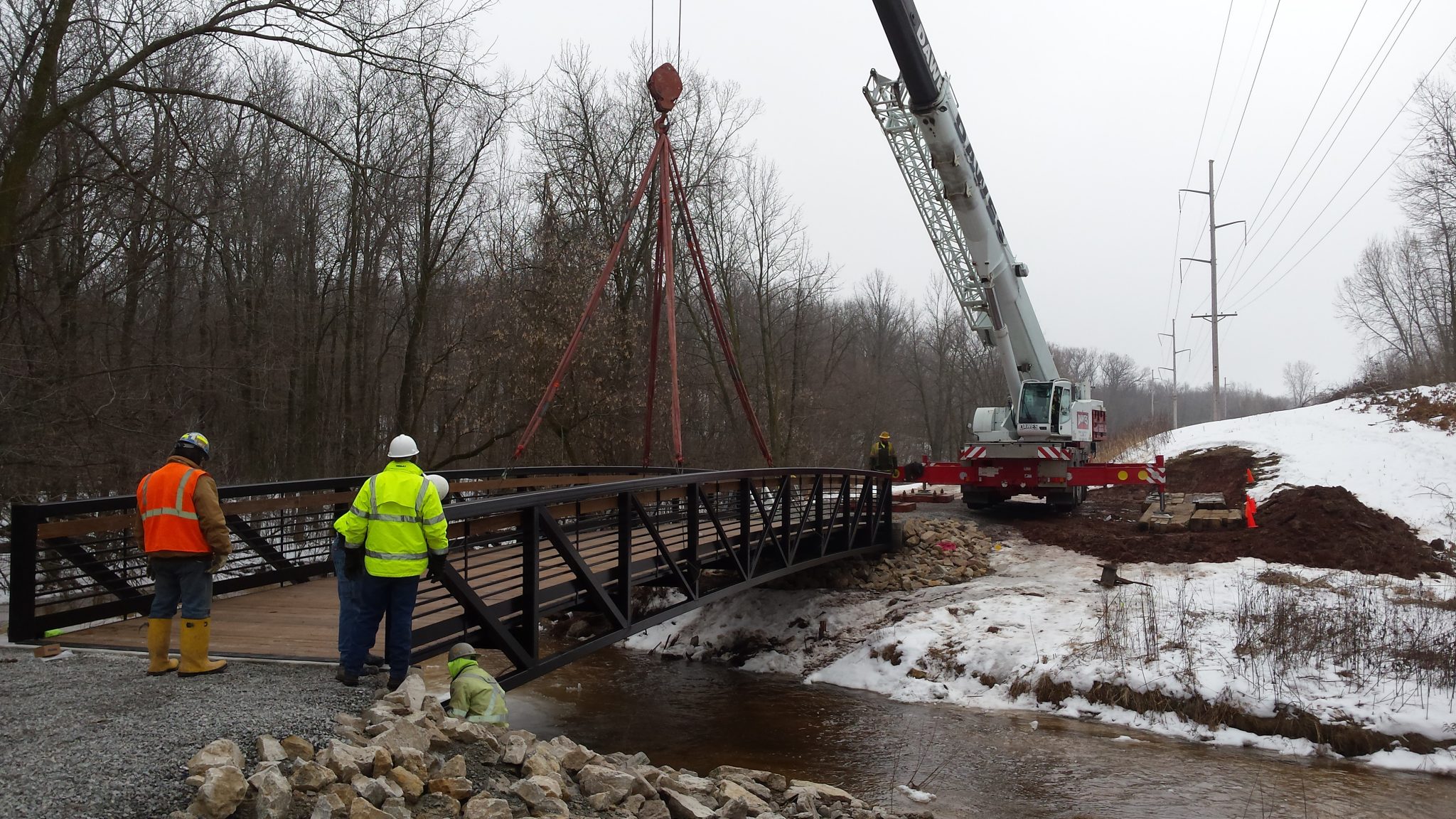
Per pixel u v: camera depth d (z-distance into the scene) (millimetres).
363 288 23375
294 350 21188
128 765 4168
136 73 15078
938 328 54375
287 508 9797
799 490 13875
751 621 14461
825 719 10586
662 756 9445
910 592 14500
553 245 22406
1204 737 9383
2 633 7754
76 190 14422
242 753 4375
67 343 14539
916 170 15594
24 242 12000
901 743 9625
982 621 12438
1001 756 9086
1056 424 17297
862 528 15188
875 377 51406
